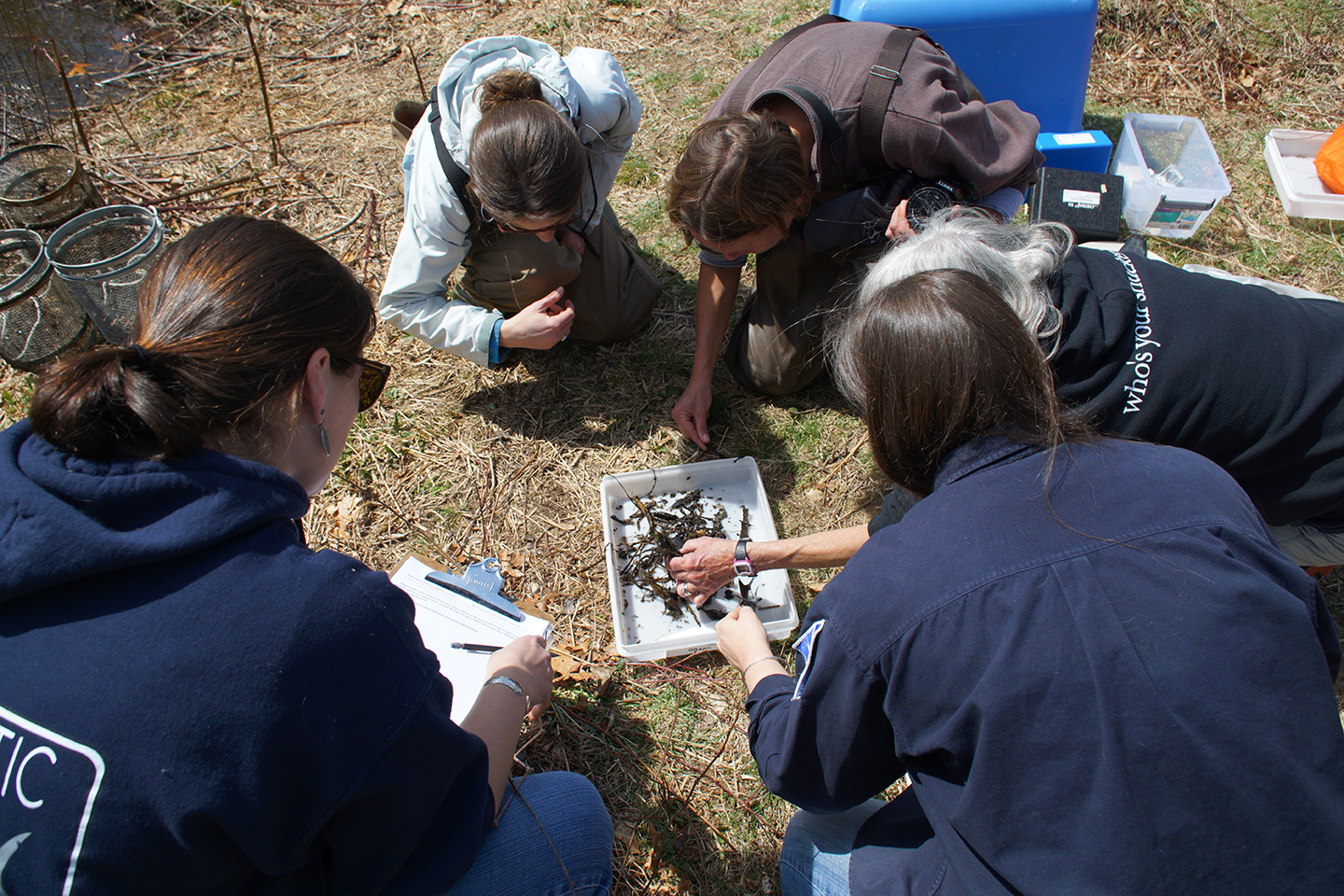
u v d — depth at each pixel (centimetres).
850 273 261
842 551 210
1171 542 104
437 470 276
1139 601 100
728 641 188
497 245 261
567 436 286
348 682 105
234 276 108
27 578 96
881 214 223
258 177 379
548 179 201
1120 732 96
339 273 121
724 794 210
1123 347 159
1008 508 110
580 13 453
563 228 250
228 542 104
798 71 221
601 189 273
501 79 222
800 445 283
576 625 240
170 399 100
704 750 217
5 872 97
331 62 444
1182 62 411
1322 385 160
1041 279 155
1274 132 365
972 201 228
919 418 116
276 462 120
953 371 111
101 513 98
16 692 98
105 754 96
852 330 127
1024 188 243
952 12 334
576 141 208
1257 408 159
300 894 121
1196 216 330
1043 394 115
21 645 99
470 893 148
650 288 305
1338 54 407
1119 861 95
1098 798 96
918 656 107
